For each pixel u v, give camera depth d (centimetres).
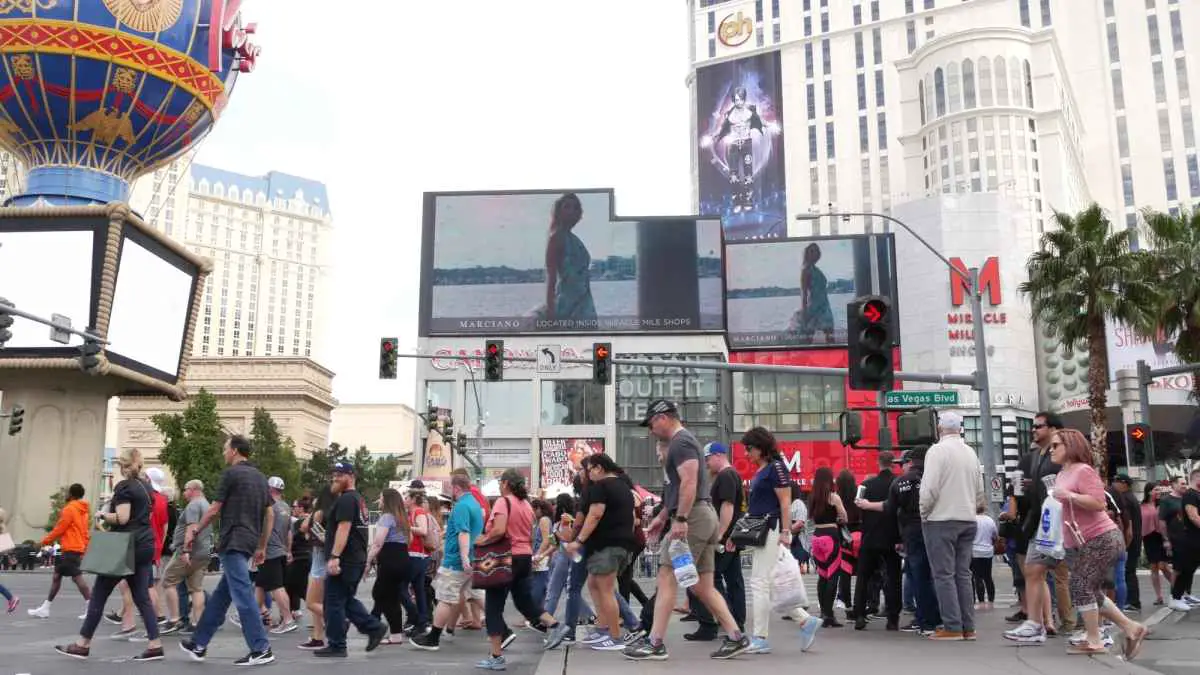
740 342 6262
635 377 5566
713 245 5694
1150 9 11812
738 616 1095
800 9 12988
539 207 5788
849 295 6256
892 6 12556
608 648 987
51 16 3931
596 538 927
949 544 999
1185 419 5162
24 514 4103
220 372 8444
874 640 1025
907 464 1168
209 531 1211
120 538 919
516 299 5684
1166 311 3203
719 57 13312
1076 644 898
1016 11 12238
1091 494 870
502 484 1035
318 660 966
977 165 10800
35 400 4209
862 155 12331
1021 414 5909
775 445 953
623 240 5725
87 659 942
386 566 1105
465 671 893
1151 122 11612
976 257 6109
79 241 3944
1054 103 10819
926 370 6072
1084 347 3359
